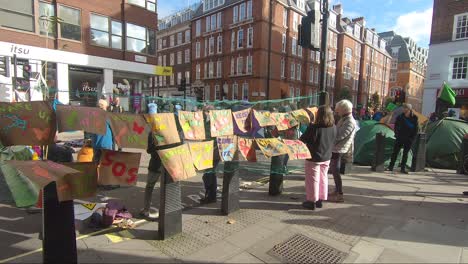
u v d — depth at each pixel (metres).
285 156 5.76
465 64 19.88
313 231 3.96
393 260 3.26
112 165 3.15
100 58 17.64
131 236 3.68
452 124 8.77
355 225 4.18
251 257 3.27
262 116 4.93
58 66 15.78
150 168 4.19
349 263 3.20
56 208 2.74
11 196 4.65
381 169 7.64
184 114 3.89
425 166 8.70
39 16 14.89
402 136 7.39
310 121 5.66
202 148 4.03
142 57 20.06
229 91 37.47
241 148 4.49
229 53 37.38
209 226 4.05
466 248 3.56
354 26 49.28
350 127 5.02
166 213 3.59
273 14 34.53
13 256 3.16
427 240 3.75
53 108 2.88
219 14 38.62
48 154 3.90
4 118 2.69
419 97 73.75
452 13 20.20
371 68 55.34
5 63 13.68
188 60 45.97
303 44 5.87
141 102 11.10
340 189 5.18
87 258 3.12
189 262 3.12
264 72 34.34
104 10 17.97
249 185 6.04
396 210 4.80
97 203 4.49
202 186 5.94
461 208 4.95
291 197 5.34
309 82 40.38
